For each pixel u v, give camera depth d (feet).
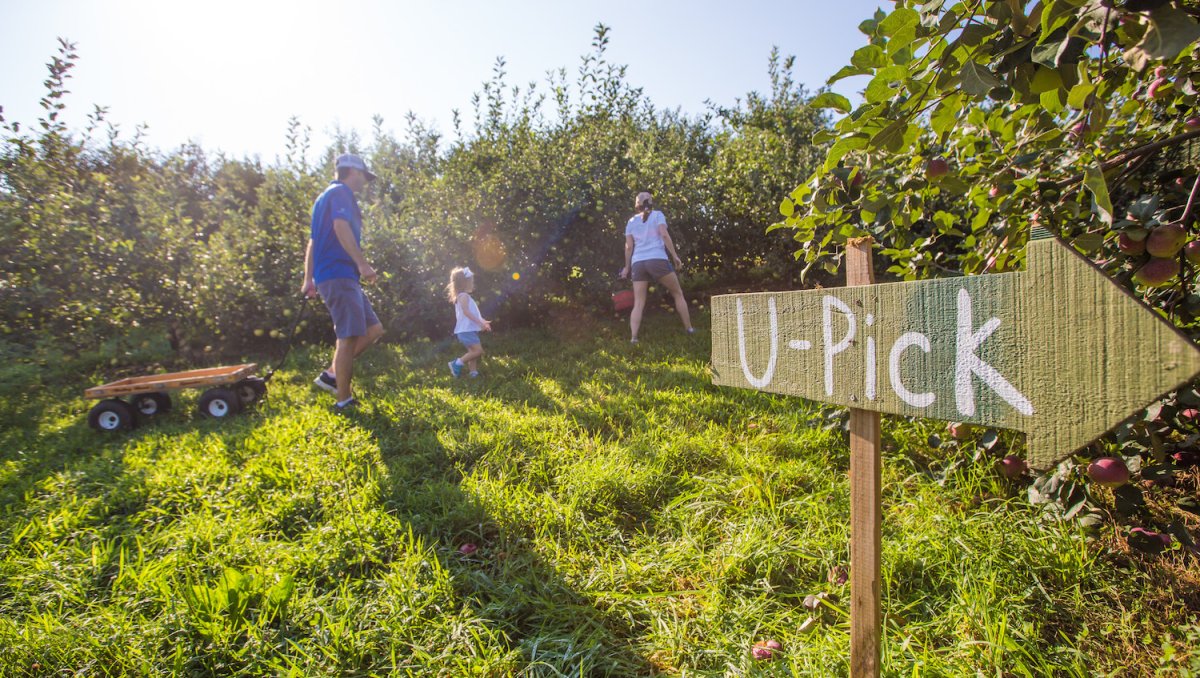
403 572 7.90
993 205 7.51
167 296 24.29
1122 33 3.66
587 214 26.50
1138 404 2.97
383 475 10.87
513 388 16.85
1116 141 7.04
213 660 6.67
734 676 6.38
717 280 32.71
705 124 40.16
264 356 24.88
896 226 7.05
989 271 8.17
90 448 14.26
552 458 11.38
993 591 7.20
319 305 25.48
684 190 28.84
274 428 13.53
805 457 11.23
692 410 13.83
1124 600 7.36
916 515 9.07
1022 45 4.07
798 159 31.24
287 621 7.22
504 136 27.45
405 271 25.45
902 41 4.41
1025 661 6.50
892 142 4.84
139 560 8.23
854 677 5.19
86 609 7.53
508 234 25.96
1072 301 3.27
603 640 7.06
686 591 7.77
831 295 4.85
